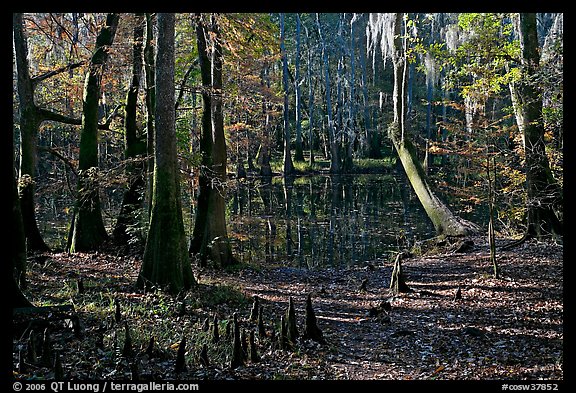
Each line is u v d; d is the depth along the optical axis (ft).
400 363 23.00
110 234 60.34
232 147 81.66
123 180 49.39
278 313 32.89
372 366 22.54
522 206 51.34
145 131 58.03
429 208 59.62
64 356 20.81
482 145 43.09
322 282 45.93
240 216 79.36
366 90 157.99
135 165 53.83
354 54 163.02
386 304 33.45
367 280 43.65
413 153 62.08
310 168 148.05
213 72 49.93
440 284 40.06
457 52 49.85
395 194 107.96
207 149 52.85
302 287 43.45
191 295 34.83
